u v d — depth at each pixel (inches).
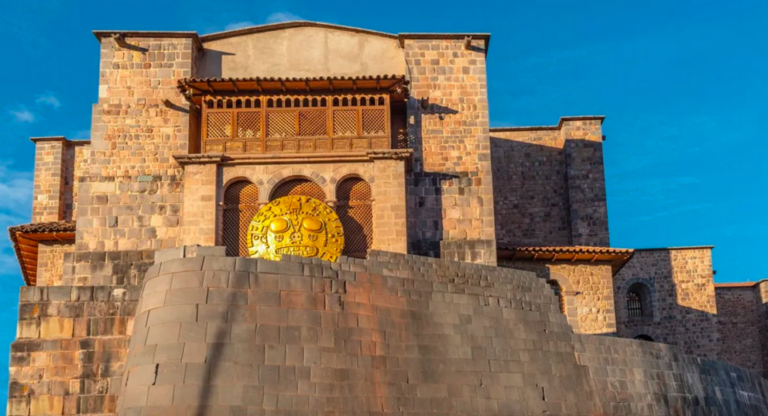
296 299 912.3
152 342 859.4
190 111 1348.4
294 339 892.6
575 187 1685.5
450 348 992.9
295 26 1398.9
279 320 894.4
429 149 1349.7
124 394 856.3
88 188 1315.2
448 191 1333.7
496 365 1013.8
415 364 962.1
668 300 1776.6
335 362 905.5
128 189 1316.4
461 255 1309.1
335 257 1226.0
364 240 1275.8
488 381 1000.9
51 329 978.7
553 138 1733.5
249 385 850.8
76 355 972.6
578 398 1045.2
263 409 846.5
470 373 992.9
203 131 1294.3
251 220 1283.2
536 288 1119.0
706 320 1769.2
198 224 1264.8
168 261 904.9
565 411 1029.2
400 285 996.6
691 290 1782.7
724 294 1891.0
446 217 1325.0
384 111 1307.8
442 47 1389.0
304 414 864.3
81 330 980.6
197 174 1280.8
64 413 955.3
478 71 1384.1
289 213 1242.0
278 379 866.1
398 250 1257.4
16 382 961.5
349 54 1392.7
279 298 903.7
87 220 1304.1
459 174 1341.0
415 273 1043.3
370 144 1294.3
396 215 1269.7
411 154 1288.1
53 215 1633.9
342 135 1295.5
